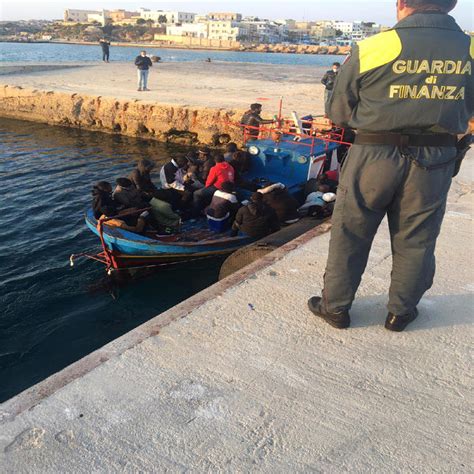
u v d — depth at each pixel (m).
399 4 2.71
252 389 2.73
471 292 3.88
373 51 2.54
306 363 2.97
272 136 12.61
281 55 118.31
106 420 2.48
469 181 7.85
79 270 8.84
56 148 19.69
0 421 2.46
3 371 6.20
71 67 38.28
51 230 10.77
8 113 25.64
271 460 2.25
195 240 8.53
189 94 23.69
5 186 14.12
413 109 2.56
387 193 2.79
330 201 8.62
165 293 8.09
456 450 2.33
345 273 3.11
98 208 8.41
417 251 2.99
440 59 2.49
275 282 4.00
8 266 8.96
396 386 2.78
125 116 21.86
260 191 8.59
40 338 6.89
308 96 23.48
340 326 3.30
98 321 7.34
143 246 8.02
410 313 3.27
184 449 2.31
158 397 2.65
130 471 2.18
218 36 174.00
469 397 2.70
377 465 2.24
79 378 2.79
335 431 2.44
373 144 2.72
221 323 3.38
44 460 2.23
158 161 18.00
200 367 2.91
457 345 3.17
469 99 2.63
